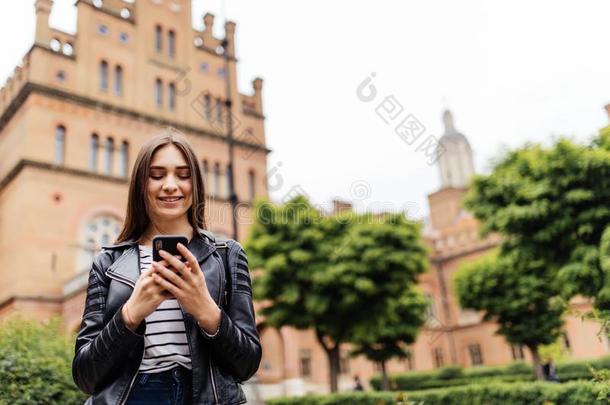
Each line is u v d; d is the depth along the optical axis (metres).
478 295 21.89
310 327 15.99
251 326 1.80
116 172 23.91
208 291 1.65
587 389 8.52
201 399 1.61
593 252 10.63
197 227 1.92
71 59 23.98
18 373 5.64
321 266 15.16
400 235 15.45
